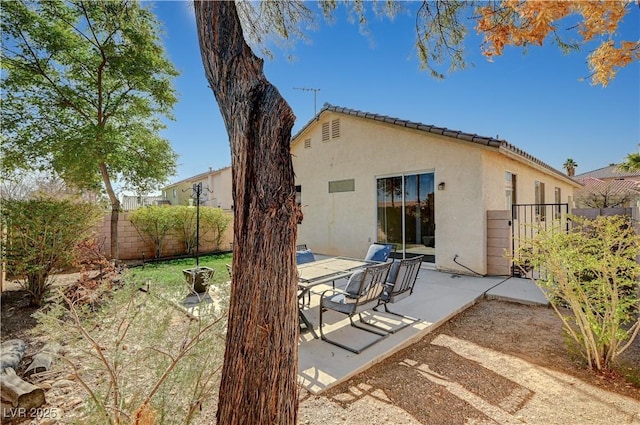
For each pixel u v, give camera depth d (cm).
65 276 723
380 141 890
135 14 526
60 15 748
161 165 931
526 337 403
